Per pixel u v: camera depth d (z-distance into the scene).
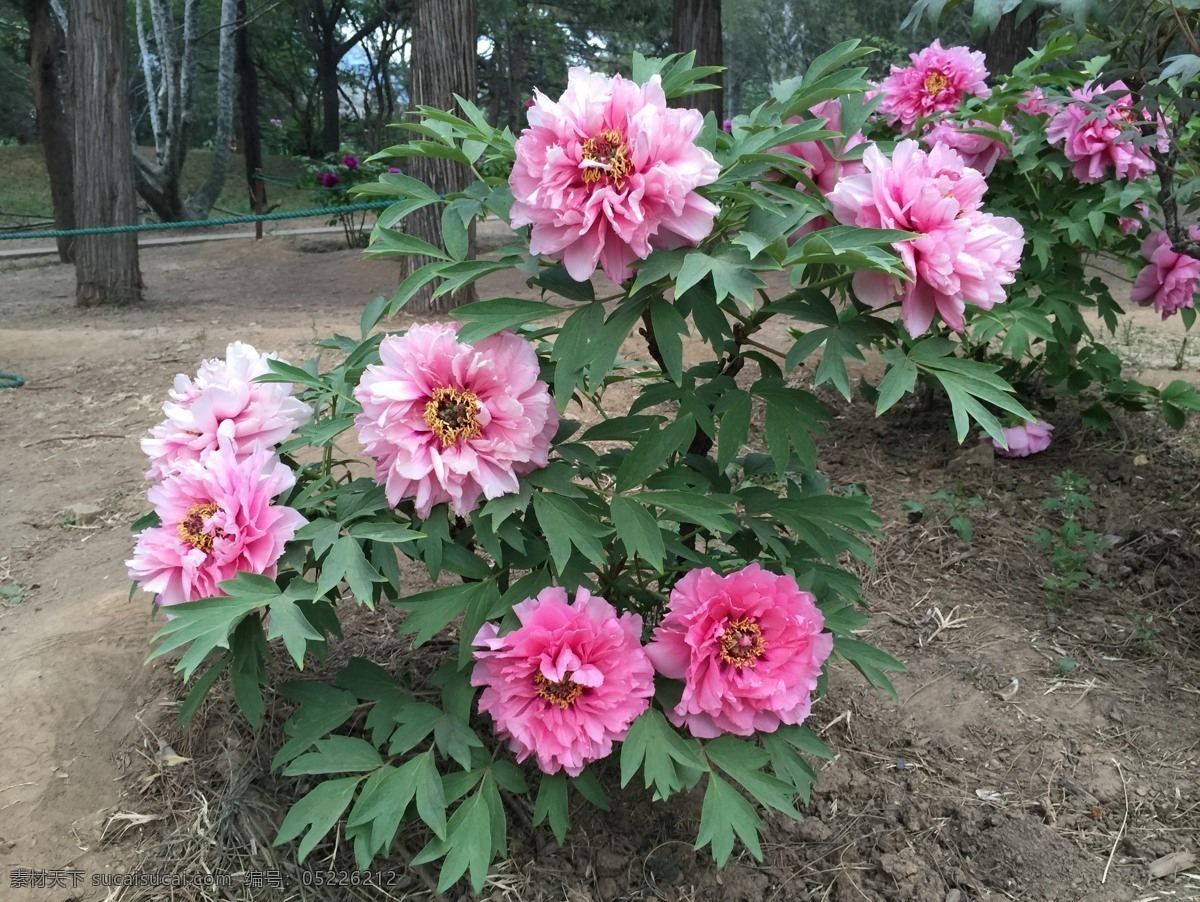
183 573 1.74
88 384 5.55
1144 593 3.02
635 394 4.55
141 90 27.39
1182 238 2.80
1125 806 2.21
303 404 2.03
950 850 2.11
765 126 1.83
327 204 13.40
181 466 1.88
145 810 2.21
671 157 1.50
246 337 6.55
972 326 3.42
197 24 14.55
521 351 1.69
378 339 2.03
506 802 2.19
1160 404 3.86
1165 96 2.39
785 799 1.78
